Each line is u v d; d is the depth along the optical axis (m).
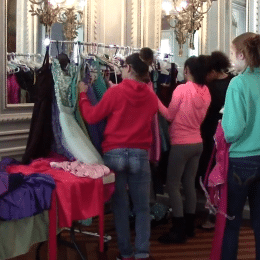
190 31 5.40
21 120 4.02
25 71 4.08
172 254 3.81
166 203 5.17
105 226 4.51
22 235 2.69
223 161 2.79
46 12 4.38
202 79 4.01
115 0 5.28
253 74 2.76
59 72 3.33
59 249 3.88
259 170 2.74
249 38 2.77
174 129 4.04
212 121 4.41
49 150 3.47
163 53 4.77
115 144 3.25
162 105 4.02
